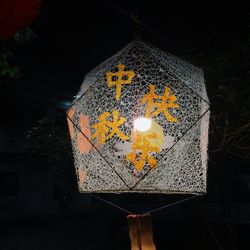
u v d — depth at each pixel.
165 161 2.66
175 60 2.97
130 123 2.72
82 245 14.97
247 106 5.46
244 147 5.41
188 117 2.72
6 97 21.67
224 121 5.49
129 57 2.82
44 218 23.67
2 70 7.72
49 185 26.70
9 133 23.94
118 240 13.78
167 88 2.75
